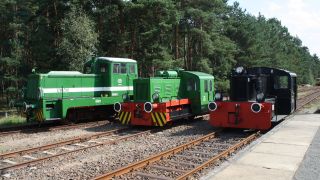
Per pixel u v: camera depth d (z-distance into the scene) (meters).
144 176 8.42
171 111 16.39
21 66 33.28
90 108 18.62
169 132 15.20
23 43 35.00
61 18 29.98
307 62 119.94
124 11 30.38
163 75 17.86
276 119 14.85
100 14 30.70
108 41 31.80
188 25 37.12
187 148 11.60
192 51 41.09
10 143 12.95
